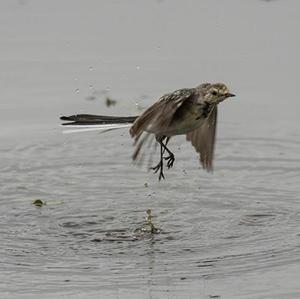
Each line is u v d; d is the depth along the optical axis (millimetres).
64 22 21578
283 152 15930
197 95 10188
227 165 15523
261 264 11633
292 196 14203
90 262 11844
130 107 17406
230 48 20031
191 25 21359
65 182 14977
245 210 13672
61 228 13156
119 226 13211
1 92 18250
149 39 20641
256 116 17312
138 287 11031
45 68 19250
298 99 17766
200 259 11859
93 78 18750
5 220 13453
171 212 13719
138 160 13523
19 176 15172
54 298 10766
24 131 16828
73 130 10133
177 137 16781
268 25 21172
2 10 22250
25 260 11914
